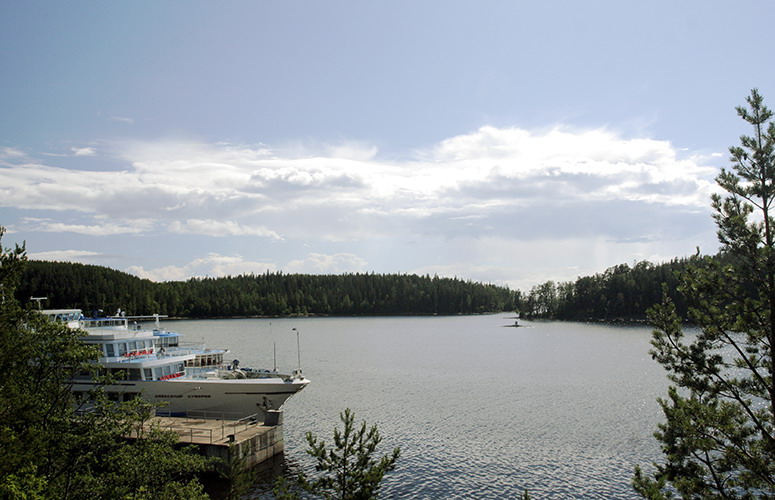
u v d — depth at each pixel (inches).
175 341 2469.2
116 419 1024.9
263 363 4293.8
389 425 2230.6
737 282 824.3
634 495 1499.8
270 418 1876.2
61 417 945.5
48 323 962.1
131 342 2160.4
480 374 3627.0
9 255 884.6
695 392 876.0
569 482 1596.9
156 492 1075.3
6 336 831.1
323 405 2635.3
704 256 858.8
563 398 2746.1
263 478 1649.9
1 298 871.1
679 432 840.3
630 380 3243.1
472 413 2436.0
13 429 826.2
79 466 972.6
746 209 831.7
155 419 1911.9
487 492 1544.0
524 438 2023.9
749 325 816.9
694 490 805.2
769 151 812.6
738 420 823.7
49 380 966.4
